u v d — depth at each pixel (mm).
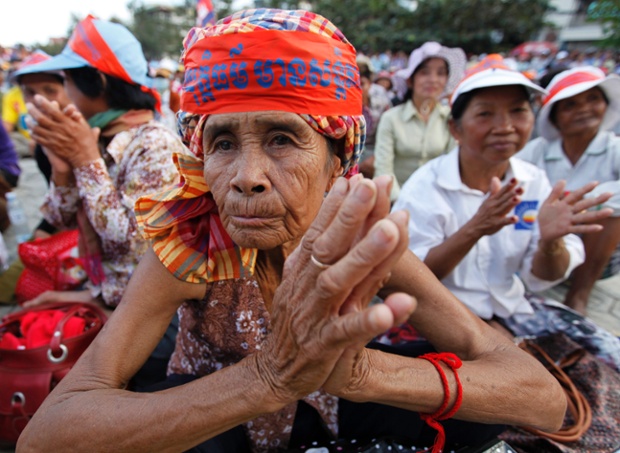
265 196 813
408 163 3494
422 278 1113
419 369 932
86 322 1715
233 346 1062
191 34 905
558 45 23078
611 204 2240
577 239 1803
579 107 2334
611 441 1327
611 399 1447
